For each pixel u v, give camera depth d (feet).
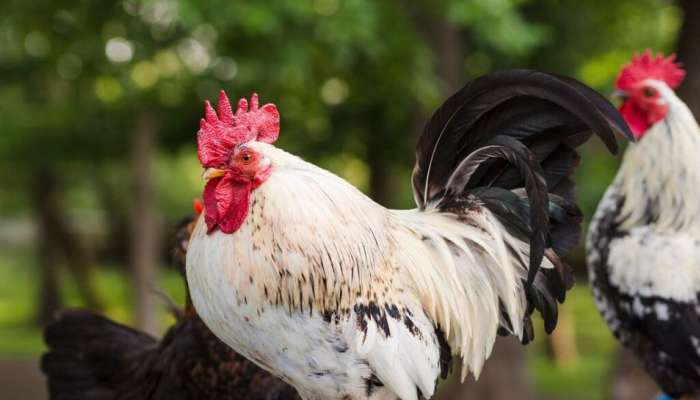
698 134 21.83
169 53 40.27
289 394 19.81
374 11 32.71
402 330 15.10
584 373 69.00
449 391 45.21
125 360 23.58
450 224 16.63
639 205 21.93
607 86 52.06
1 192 86.99
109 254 106.52
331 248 14.53
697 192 21.43
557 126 16.16
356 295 14.80
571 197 16.65
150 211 48.37
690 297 20.74
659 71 22.54
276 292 14.42
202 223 15.24
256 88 37.99
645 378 37.65
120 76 39.58
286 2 30.04
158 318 54.49
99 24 37.35
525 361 45.65
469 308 16.61
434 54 40.60
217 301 14.74
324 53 34.58
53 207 81.92
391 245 15.78
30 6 37.11
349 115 52.70
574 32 54.13
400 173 61.82
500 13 33.68
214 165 14.66
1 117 52.31
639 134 22.24
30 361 66.74
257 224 14.48
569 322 75.61
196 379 20.53
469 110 16.17
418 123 42.96
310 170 15.15
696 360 20.83
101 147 52.01
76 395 23.99
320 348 14.74
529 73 15.15
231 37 34.19
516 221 16.58
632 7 54.08
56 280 85.35
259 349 15.11
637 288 21.24
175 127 49.96
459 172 16.69
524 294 16.93
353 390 15.15
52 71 45.60
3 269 130.72
